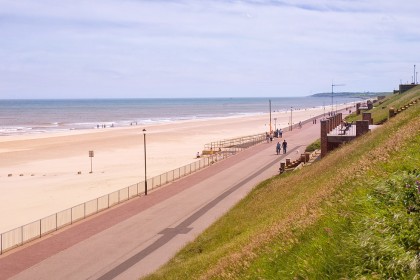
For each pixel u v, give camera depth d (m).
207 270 16.80
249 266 12.65
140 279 22.12
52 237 33.00
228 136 121.62
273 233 14.41
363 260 8.20
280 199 28.03
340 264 8.65
